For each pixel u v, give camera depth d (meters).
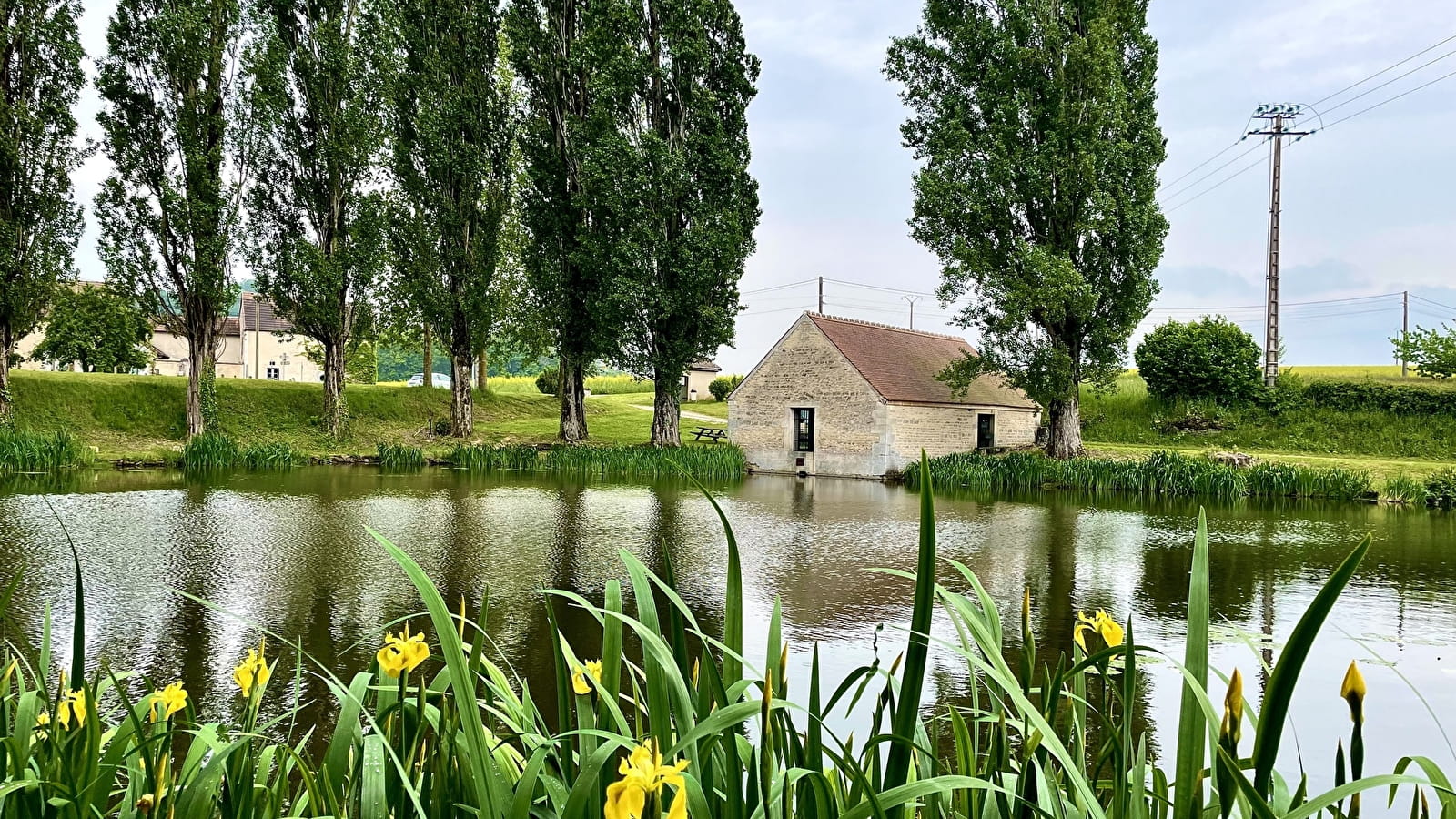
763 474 30.58
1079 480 24.34
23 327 26.42
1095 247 25.64
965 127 26.97
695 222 29.61
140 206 26.64
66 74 26.41
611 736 1.44
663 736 1.52
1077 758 1.92
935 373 33.91
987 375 36.69
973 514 18.52
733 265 30.16
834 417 30.38
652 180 29.12
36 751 1.94
